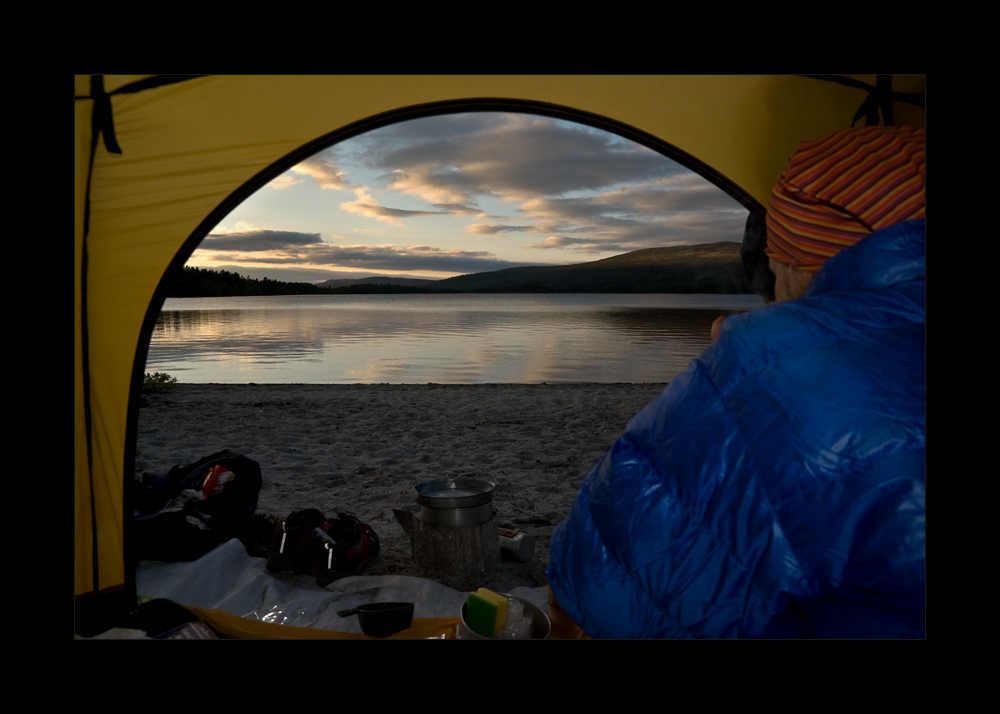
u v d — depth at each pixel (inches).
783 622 30.0
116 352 99.4
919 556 25.7
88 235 95.6
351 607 107.5
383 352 653.9
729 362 30.5
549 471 205.9
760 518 28.4
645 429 33.0
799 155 36.4
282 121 98.6
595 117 101.0
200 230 100.1
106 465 99.7
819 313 29.9
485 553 125.2
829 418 27.3
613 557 32.7
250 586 112.8
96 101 92.9
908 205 33.2
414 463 213.8
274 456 218.8
